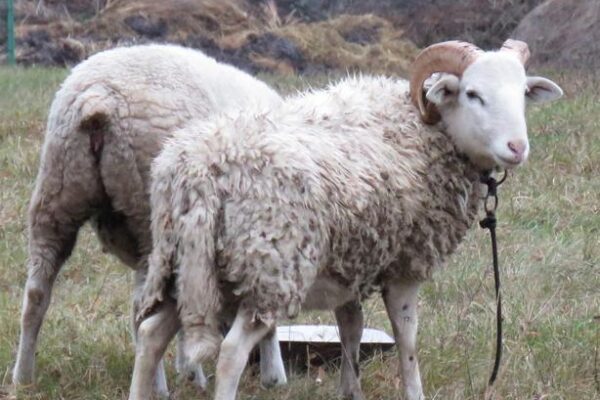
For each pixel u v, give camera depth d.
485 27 38.00
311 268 8.27
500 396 9.52
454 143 9.09
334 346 10.83
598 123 20.36
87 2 40.06
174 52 10.18
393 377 10.12
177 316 8.49
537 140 19.39
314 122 8.77
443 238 9.12
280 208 8.12
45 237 9.85
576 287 12.88
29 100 23.41
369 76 9.77
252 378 10.62
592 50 30.98
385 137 8.91
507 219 15.42
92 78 9.70
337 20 37.41
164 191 8.29
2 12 37.19
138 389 8.42
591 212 15.70
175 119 9.75
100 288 12.95
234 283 8.22
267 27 36.72
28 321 9.87
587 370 10.09
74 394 9.80
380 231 8.70
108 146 9.59
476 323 11.33
